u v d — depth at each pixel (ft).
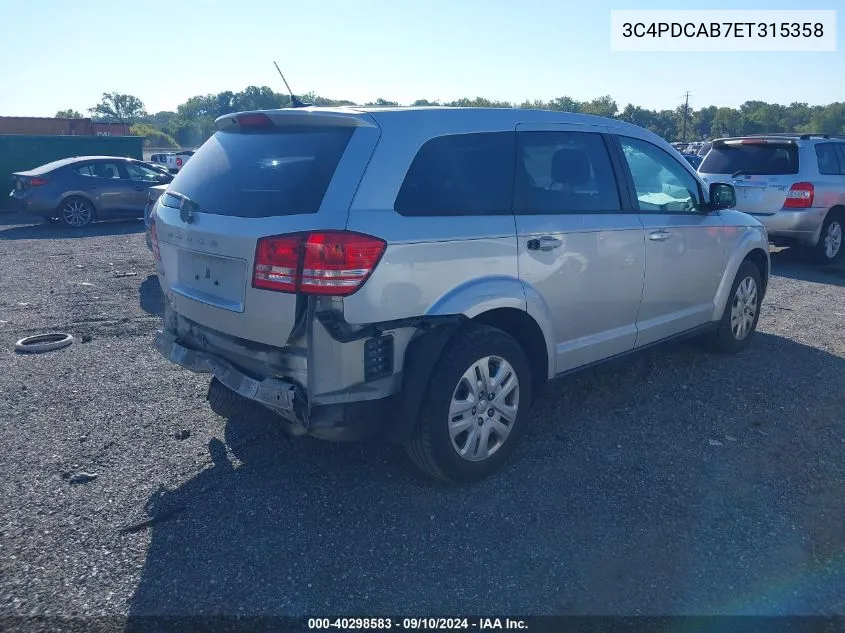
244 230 11.61
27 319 24.89
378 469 13.92
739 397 17.58
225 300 12.15
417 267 11.97
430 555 11.21
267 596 10.27
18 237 47.32
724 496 12.98
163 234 13.94
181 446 14.87
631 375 19.02
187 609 10.00
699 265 18.38
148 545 11.46
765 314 25.58
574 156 15.31
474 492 13.08
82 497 12.86
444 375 12.41
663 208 17.34
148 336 22.86
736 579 10.65
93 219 53.72
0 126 110.42
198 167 13.98
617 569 10.88
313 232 11.03
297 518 12.21
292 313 11.14
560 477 13.62
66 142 67.77
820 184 34.19
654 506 12.62
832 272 33.94
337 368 11.37
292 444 14.96
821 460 14.37
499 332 13.24
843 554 11.25
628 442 15.14
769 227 34.78
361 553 11.27
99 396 17.56
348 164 11.73
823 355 20.85
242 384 11.93
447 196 12.76
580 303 15.05
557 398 17.49
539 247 13.87
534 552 11.30
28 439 15.16
